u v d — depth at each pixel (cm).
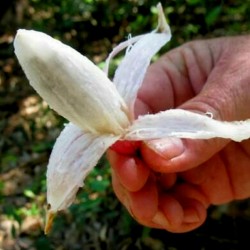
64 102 16
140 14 49
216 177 24
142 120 17
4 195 40
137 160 18
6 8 71
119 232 34
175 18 46
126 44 19
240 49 21
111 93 17
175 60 24
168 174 22
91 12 58
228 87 19
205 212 23
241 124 15
